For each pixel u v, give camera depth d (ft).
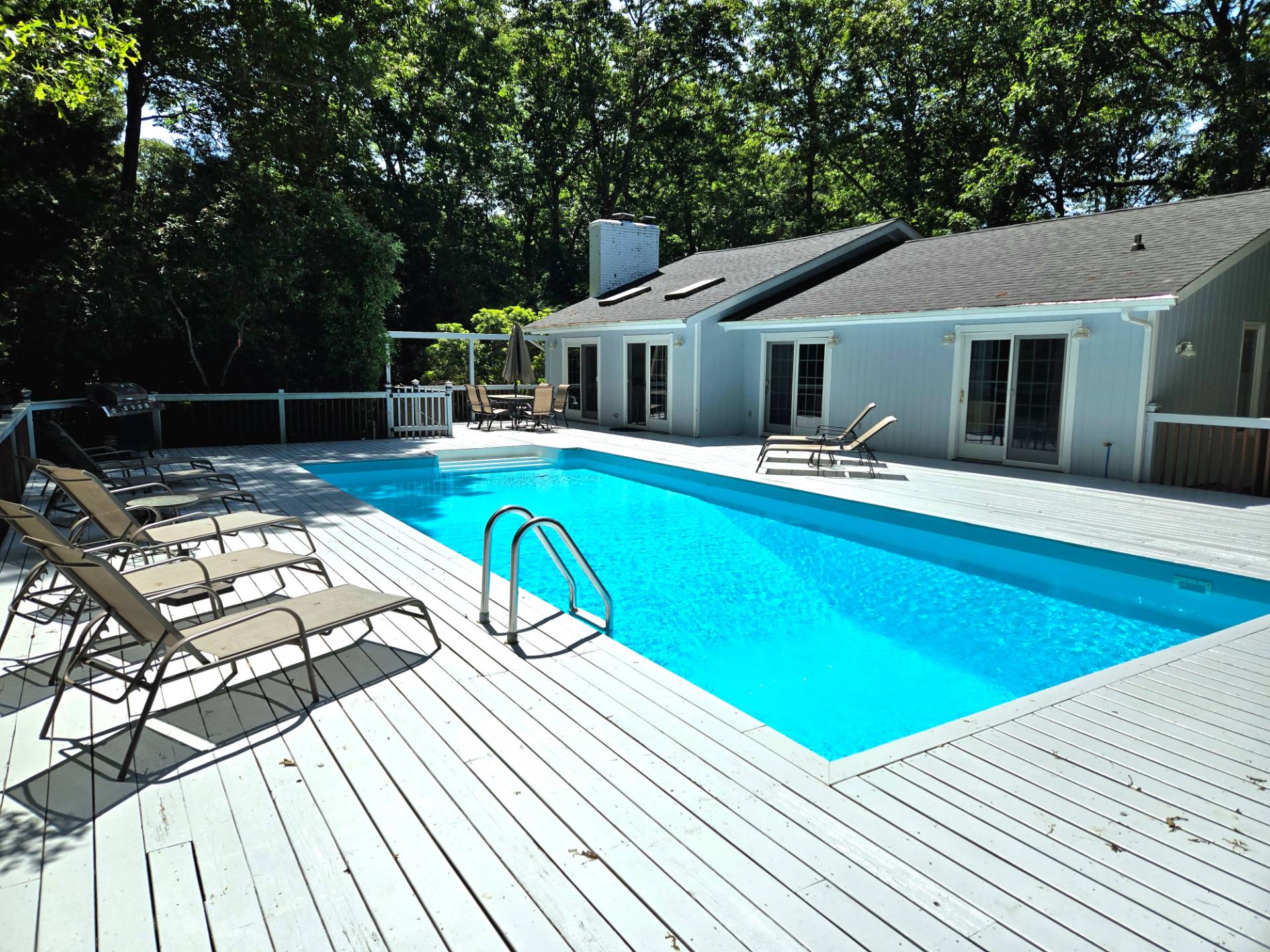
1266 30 69.21
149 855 8.50
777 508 34.06
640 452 45.78
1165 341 33.65
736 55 114.73
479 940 7.23
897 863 8.30
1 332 44.19
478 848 8.64
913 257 52.49
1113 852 8.50
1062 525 25.68
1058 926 7.35
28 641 15.40
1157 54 77.20
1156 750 10.87
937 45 95.55
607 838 8.79
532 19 113.91
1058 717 11.98
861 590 23.08
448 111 104.58
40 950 7.06
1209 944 7.11
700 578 24.12
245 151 58.08
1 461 25.14
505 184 118.01
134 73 54.34
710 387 54.13
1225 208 39.17
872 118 105.60
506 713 12.10
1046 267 40.11
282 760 10.65
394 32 83.61
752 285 53.52
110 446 36.35
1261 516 27.09
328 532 25.64
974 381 40.65
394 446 49.14
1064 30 79.46
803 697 16.06
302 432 51.83
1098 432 35.47
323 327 57.98
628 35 115.14
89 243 46.39
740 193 128.16
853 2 103.60
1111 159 83.10
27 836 8.86
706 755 10.74
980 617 20.70
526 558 26.43
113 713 12.15
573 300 125.80
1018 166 82.43
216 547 23.03
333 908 7.68
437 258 102.27
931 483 34.12
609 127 120.88
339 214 56.34
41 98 33.45
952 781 10.03
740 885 7.97
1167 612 21.22
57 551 11.33
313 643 15.26
